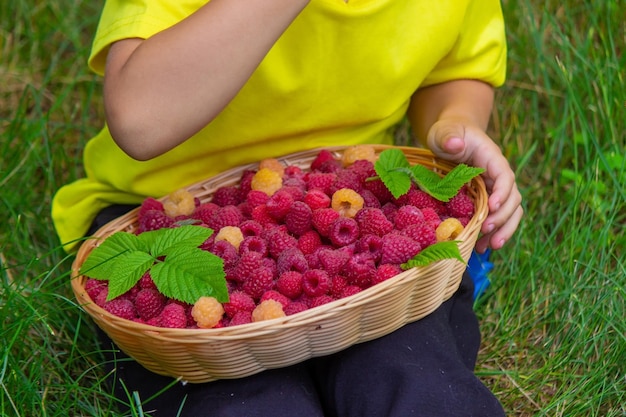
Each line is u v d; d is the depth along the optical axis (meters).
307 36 1.39
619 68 1.94
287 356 1.14
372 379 1.20
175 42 1.17
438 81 1.65
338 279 1.18
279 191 1.33
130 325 1.11
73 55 2.34
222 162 1.52
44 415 1.31
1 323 1.40
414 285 1.16
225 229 1.29
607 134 1.89
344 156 1.49
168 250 1.21
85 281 1.29
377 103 1.53
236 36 1.17
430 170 1.41
